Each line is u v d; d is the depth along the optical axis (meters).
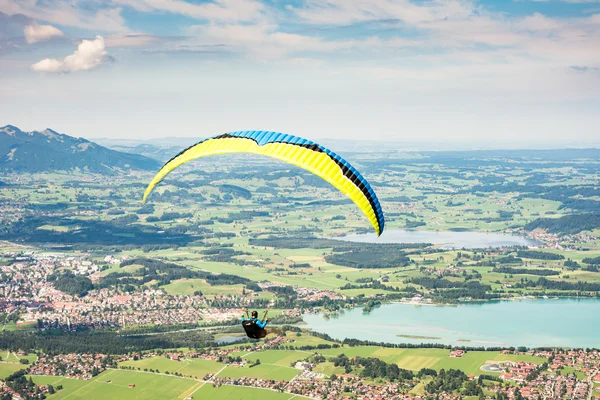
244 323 47.66
